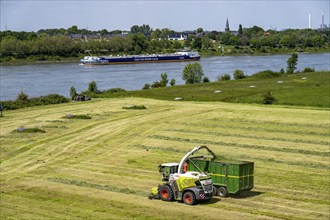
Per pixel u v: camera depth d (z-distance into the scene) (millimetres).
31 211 33094
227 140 57969
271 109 80250
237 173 34906
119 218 31344
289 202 34938
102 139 59875
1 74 181625
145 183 40406
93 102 94875
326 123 67250
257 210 32906
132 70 197500
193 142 57375
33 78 164625
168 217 31406
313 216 31891
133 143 57469
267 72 140375
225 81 129125
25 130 64438
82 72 189375
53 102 93250
